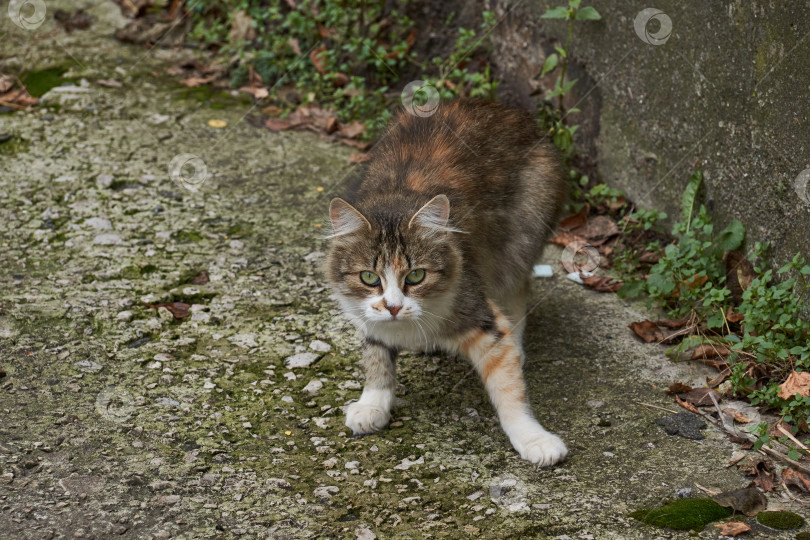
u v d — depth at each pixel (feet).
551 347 5.97
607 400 5.67
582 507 5.19
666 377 5.78
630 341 6.00
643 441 5.47
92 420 5.50
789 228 5.75
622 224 6.63
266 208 6.81
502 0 7.47
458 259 5.56
